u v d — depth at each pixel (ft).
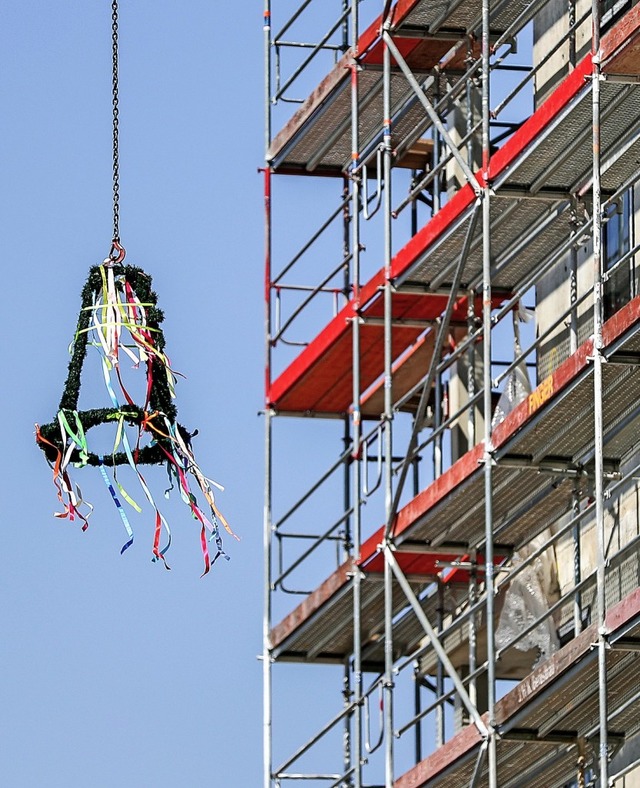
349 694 136.98
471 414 128.57
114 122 110.32
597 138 102.47
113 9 110.63
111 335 108.68
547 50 128.26
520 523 119.55
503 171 112.37
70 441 108.06
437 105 126.93
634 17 100.68
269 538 136.98
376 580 126.11
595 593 117.19
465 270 125.80
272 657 135.44
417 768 114.62
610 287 119.24
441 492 115.03
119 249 110.22
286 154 138.82
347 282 139.74
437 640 115.03
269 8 140.26
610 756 110.11
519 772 113.50
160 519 106.93
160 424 108.58
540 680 103.76
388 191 124.06
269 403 139.33
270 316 139.95
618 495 114.21
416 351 133.69
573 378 103.14
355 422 127.85
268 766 134.41
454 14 126.00
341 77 131.23
